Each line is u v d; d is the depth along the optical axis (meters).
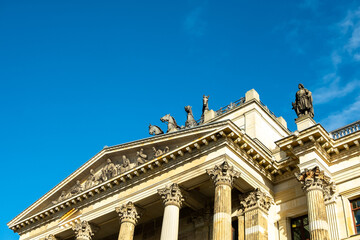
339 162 40.31
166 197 41.66
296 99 45.12
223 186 38.19
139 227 51.75
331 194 39.12
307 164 39.16
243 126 51.50
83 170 52.78
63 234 53.03
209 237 44.47
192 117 57.31
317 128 38.97
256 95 54.28
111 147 50.09
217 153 40.34
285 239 40.25
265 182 43.16
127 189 46.72
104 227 51.22
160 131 53.56
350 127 41.22
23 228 58.38
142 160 46.12
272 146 51.34
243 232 41.09
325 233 35.22
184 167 42.41
